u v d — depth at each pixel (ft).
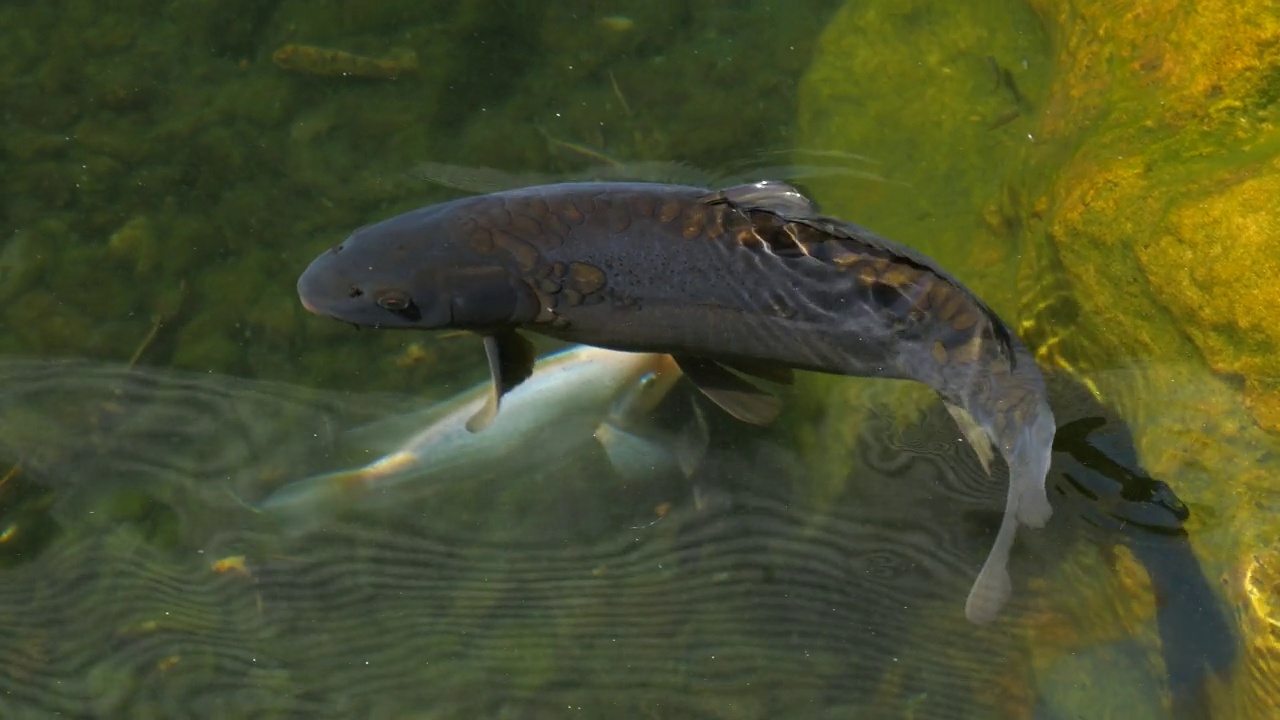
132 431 14.12
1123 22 12.48
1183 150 11.16
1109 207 11.30
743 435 13.69
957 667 12.04
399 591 13.17
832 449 13.30
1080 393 11.78
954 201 14.12
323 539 13.52
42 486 13.76
